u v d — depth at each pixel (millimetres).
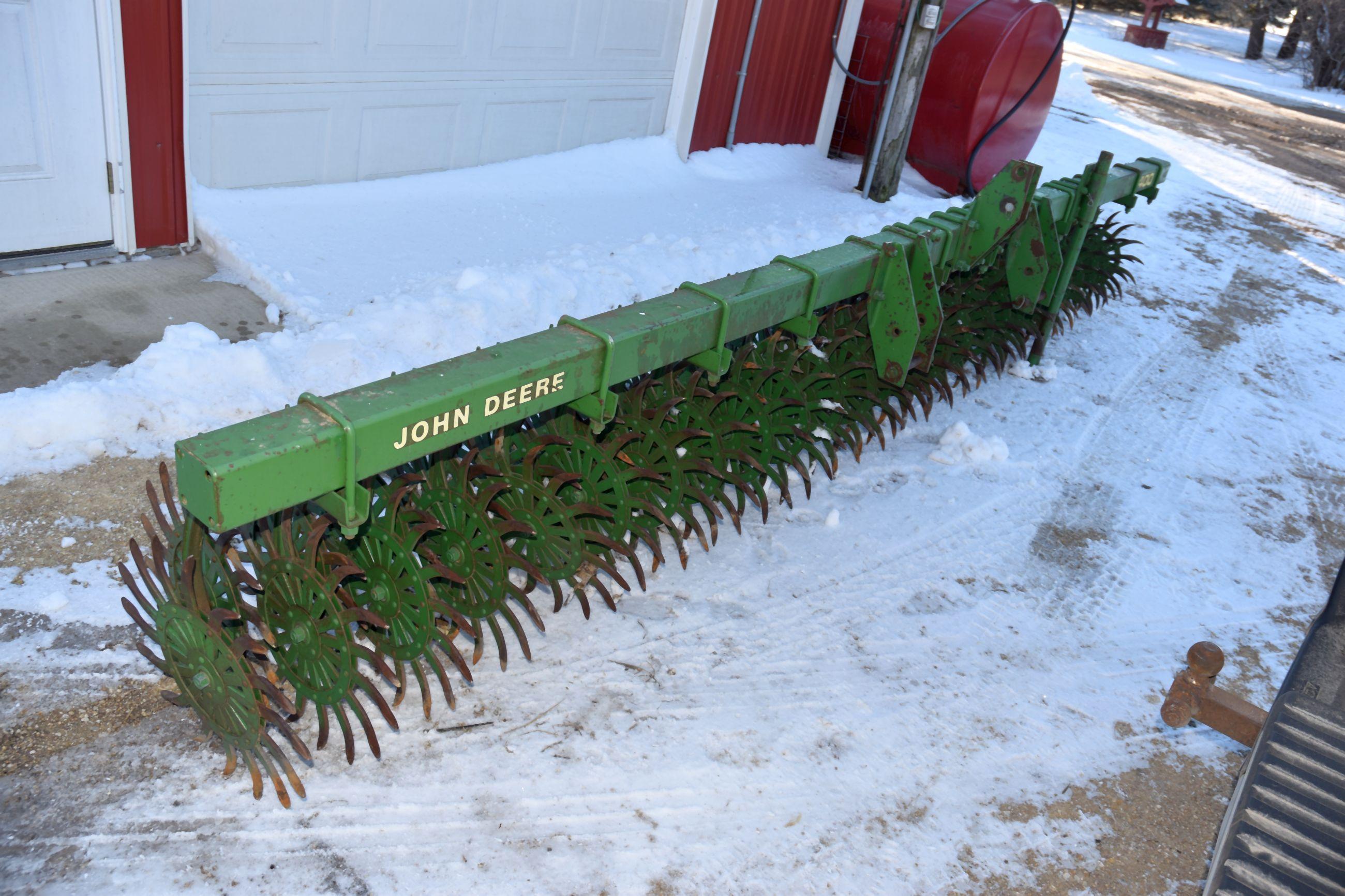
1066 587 3930
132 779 2441
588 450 3303
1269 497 5027
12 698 2594
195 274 4863
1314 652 2209
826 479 4367
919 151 9641
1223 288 8594
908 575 3803
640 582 3352
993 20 8961
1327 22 27625
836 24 9484
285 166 5605
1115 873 2684
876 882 2518
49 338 4047
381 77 5840
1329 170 16359
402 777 2574
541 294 5043
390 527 2656
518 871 2373
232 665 2289
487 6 6242
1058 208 5359
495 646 3080
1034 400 5613
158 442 3631
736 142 9094
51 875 2182
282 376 4031
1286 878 1902
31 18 4234
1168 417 5754
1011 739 3086
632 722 2875
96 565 3059
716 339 3248
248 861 2289
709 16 7879
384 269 5184
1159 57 28234
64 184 4613
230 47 5035
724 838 2562
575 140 7516
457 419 2463
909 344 4094
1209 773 3100
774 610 3465
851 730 2994
